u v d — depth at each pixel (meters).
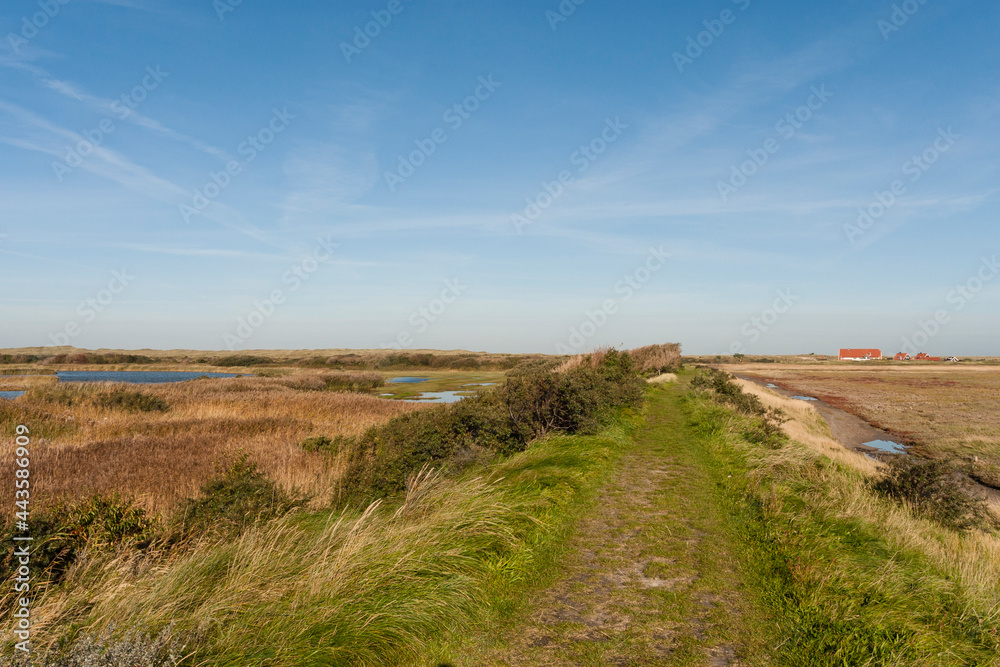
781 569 5.34
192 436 16.73
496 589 4.97
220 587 4.33
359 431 17.77
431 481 7.58
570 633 4.34
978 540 8.91
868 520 7.04
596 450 10.71
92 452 13.35
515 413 12.86
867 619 4.29
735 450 11.38
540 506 7.09
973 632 4.29
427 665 3.89
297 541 5.66
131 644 3.31
